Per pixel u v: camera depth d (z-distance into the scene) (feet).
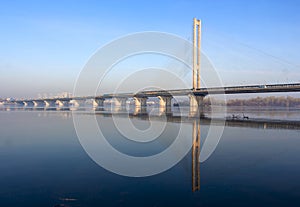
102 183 34.12
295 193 30.22
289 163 44.16
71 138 72.64
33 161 45.91
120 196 29.68
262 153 52.54
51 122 123.03
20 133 82.94
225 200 28.45
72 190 31.40
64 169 40.68
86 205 27.22
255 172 38.88
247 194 30.07
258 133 84.99
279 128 99.50
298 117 158.92
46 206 26.96
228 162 45.27
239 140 69.82
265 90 199.00
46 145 61.93
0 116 167.22
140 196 29.63
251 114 194.39
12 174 37.86
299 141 68.28
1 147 59.26
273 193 30.27
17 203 27.71
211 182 34.45
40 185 33.09
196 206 26.94
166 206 26.99
